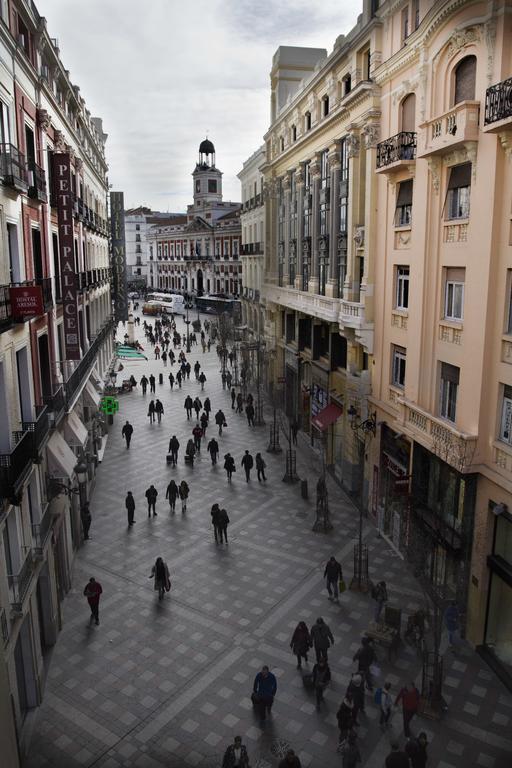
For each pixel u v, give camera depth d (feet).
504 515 40.11
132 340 192.13
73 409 58.70
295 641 41.88
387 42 57.26
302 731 36.55
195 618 48.70
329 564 50.44
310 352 93.76
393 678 40.93
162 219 401.29
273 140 111.24
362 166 66.23
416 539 51.21
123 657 43.98
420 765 31.71
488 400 42.22
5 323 34.78
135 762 34.63
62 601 51.24
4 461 33.12
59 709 38.91
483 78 41.04
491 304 41.06
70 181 55.77
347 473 73.82
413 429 52.75
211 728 37.01
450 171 46.96
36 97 49.29
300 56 107.96
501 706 38.37
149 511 67.97
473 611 44.16
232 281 257.14
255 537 62.80
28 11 44.70
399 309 58.39
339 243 74.54
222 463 85.71
